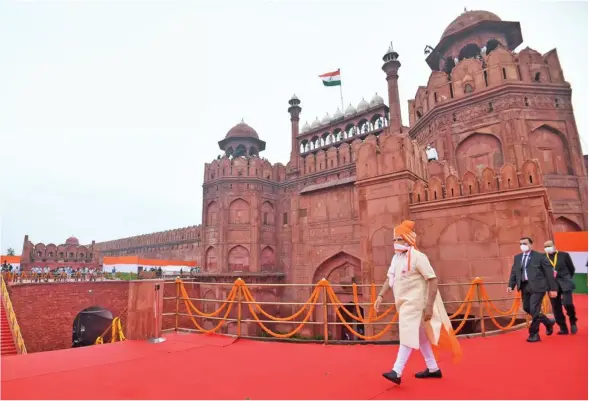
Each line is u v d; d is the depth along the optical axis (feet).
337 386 10.43
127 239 134.82
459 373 11.51
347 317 52.42
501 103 44.86
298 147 77.41
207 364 13.20
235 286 18.93
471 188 28.30
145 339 17.58
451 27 56.85
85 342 82.07
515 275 17.46
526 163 26.17
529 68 45.68
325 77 77.00
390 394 9.63
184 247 107.34
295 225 64.08
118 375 11.79
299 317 58.75
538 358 13.23
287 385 10.61
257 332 61.72
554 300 17.97
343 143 67.62
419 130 55.21
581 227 42.27
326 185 58.70
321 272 58.03
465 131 47.19
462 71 49.01
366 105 70.28
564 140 44.16
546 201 27.53
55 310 56.54
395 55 62.90
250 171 74.84
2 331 44.47
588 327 18.02
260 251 71.56
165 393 10.00
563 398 9.00
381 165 32.50
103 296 61.93
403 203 30.68
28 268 116.88
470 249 27.50
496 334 18.29
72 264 124.16
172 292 66.69
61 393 9.96
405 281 10.71
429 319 10.32
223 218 72.13
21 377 11.42
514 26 53.16
